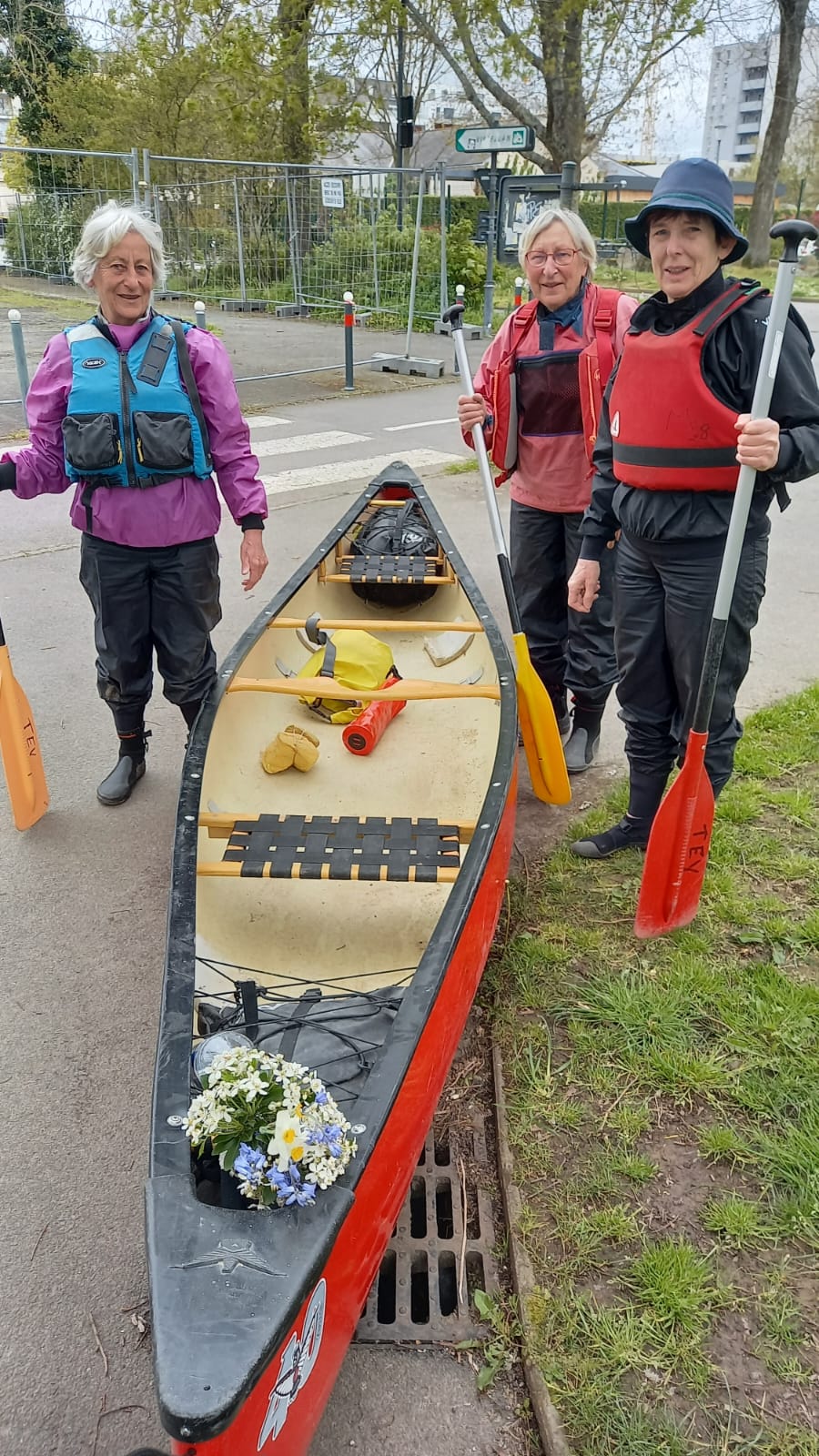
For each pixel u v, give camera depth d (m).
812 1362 2.07
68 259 20.05
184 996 2.20
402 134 20.59
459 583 4.39
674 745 3.55
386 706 3.89
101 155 11.43
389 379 13.00
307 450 9.48
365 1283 1.92
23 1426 2.02
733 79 88.25
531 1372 2.07
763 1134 2.57
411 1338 2.18
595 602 3.99
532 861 3.76
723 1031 2.91
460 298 4.03
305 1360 1.69
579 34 20.88
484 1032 2.99
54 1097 2.77
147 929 3.45
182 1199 1.73
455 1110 2.74
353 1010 2.44
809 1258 2.28
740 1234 2.32
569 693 4.94
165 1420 1.42
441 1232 2.44
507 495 8.13
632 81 22.14
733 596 2.99
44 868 3.76
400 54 21.80
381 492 5.79
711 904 3.45
